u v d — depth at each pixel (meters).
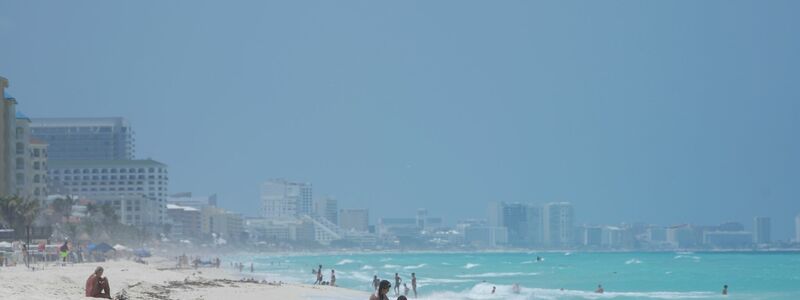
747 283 124.25
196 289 68.69
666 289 110.25
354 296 70.12
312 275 148.00
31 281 53.62
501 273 174.75
